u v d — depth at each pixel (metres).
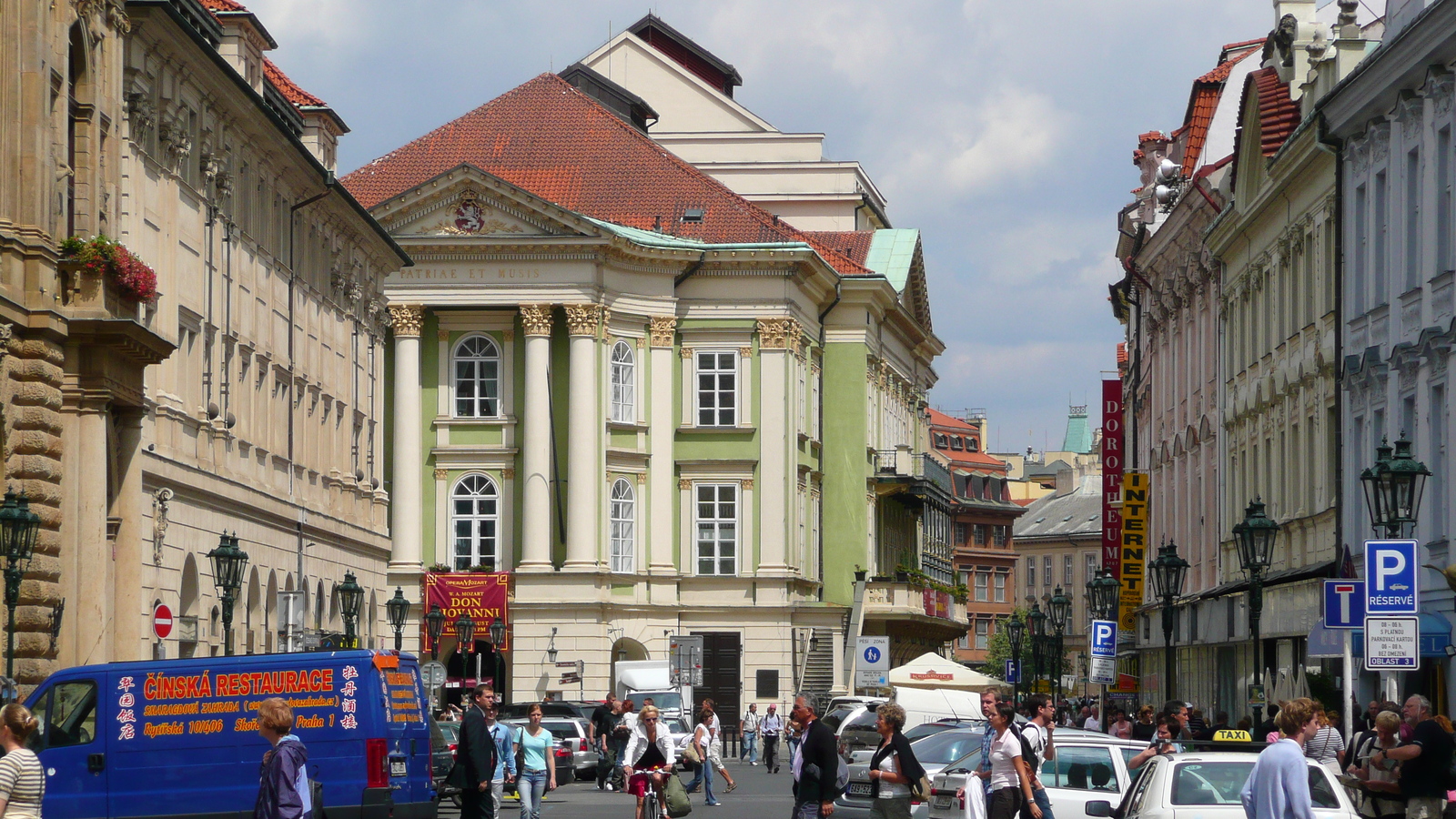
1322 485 48.00
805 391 88.88
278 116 50.06
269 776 20.53
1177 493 69.44
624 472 82.06
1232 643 57.56
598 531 80.69
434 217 80.69
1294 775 18.94
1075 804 26.67
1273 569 53.09
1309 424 49.78
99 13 36.69
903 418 106.94
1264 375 55.34
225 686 29.33
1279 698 45.50
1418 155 40.34
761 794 54.22
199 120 44.97
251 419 50.16
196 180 45.12
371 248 65.25
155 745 29.12
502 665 81.00
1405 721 23.31
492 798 28.86
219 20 49.94
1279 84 54.31
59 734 29.08
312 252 57.47
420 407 81.50
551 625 79.69
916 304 106.62
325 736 29.48
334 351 60.53
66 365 34.91
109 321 34.69
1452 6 36.62
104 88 37.09
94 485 35.09
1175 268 70.12
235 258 48.53
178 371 43.62
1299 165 49.44
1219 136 72.19
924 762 33.56
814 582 88.62
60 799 28.92
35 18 33.91
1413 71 39.81
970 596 172.12
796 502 86.62
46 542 33.91
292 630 43.84
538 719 34.72
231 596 40.41
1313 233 49.38
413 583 80.25
